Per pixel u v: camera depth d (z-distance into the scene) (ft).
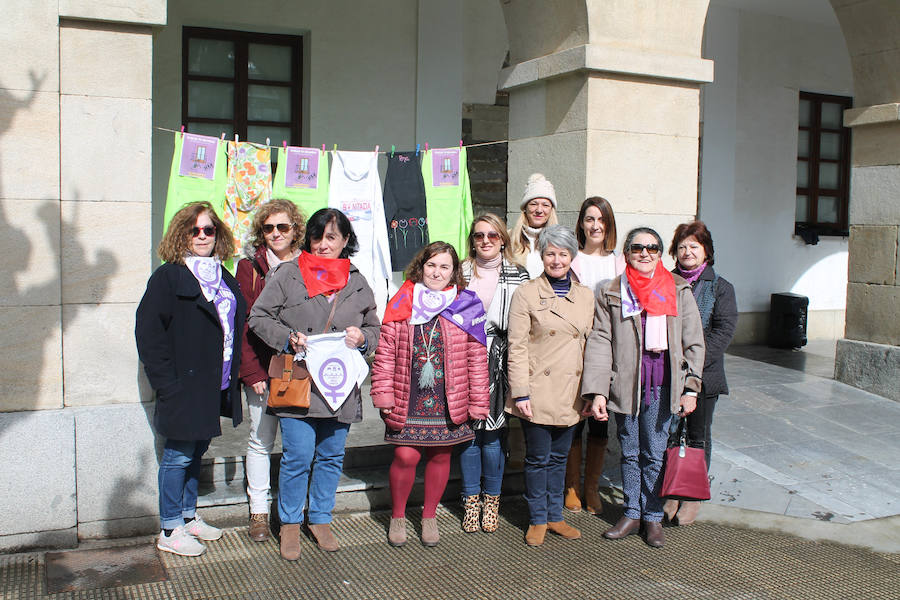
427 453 14.03
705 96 33.27
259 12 25.57
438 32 27.91
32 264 12.94
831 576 13.32
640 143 18.33
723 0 31.89
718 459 18.97
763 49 34.45
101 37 13.17
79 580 12.25
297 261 13.64
